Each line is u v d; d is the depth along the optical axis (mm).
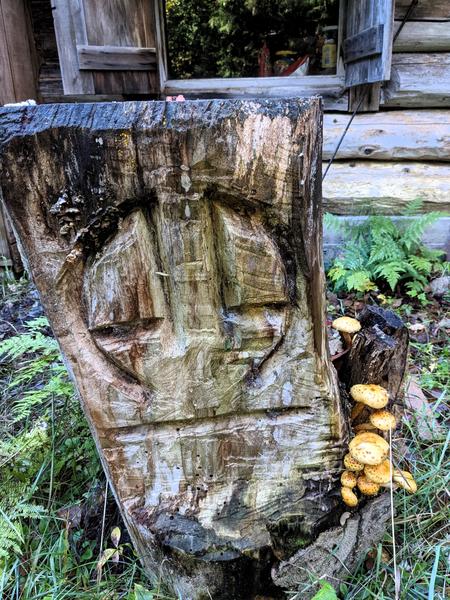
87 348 1048
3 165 867
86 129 865
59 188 898
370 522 1259
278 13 3188
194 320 1037
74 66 2703
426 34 2930
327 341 1146
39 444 1629
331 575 1271
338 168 3271
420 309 2781
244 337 1064
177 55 3283
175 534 1164
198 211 941
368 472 1123
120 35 2799
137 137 872
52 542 1393
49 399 1951
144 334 1047
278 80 3234
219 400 1112
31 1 3227
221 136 879
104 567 1342
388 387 1282
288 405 1142
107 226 952
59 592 1229
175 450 1157
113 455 1149
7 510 1390
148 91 3057
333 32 3229
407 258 3090
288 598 1253
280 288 1024
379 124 3150
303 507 1210
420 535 1367
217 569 1160
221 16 3197
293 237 997
